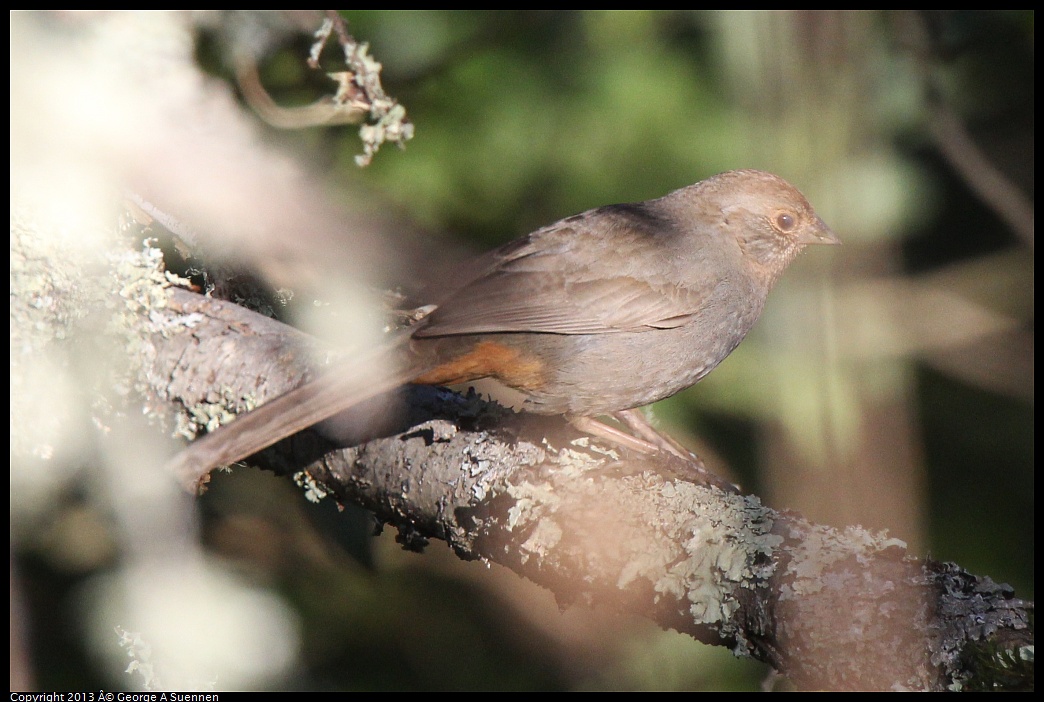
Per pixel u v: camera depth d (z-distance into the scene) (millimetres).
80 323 7109
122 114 4004
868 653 5246
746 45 8820
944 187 14141
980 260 14352
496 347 8742
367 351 7625
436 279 3998
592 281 9055
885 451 7324
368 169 10391
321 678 11758
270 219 3820
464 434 7250
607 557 6219
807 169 7977
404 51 10852
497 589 13430
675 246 9484
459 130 11242
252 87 7523
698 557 5941
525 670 12984
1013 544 13352
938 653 5121
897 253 11445
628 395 9320
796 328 8102
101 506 7840
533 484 6672
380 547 12172
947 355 13969
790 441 7473
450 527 7016
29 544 9680
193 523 7801
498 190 11297
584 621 13391
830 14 7613
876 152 10984
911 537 7016
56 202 5496
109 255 7145
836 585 5477
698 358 9562
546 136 11406
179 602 7871
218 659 8375
